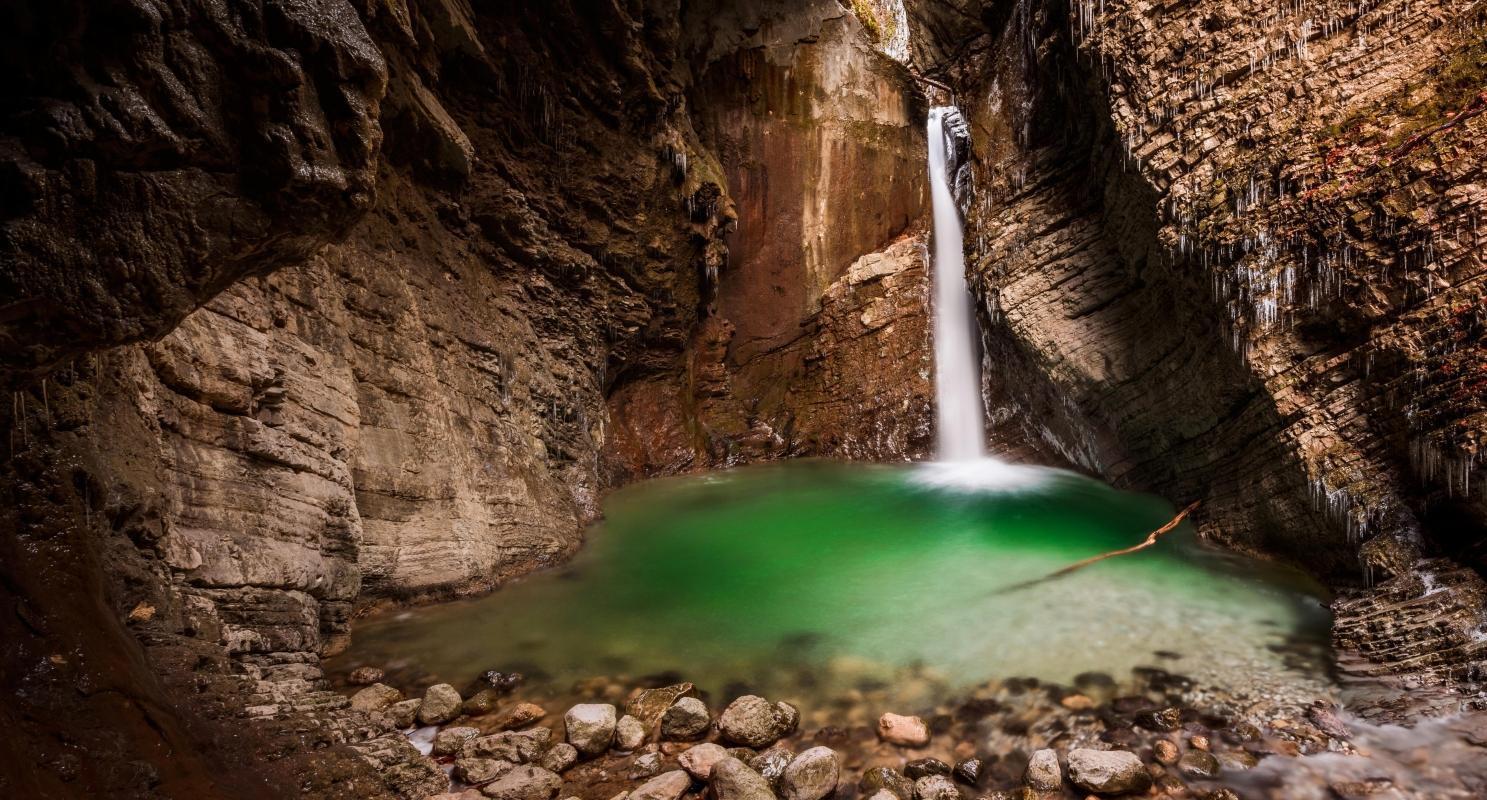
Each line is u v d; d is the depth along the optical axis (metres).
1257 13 6.67
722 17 14.18
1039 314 10.05
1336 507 6.22
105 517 3.59
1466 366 5.33
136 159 2.65
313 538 5.39
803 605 7.19
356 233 6.98
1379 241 5.83
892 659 5.86
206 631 4.07
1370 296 5.88
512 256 10.61
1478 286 5.32
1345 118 6.14
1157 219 7.54
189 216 2.83
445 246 8.98
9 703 2.57
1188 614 6.38
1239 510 7.74
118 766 2.68
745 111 15.07
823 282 16.12
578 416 11.75
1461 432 5.31
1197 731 4.61
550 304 11.32
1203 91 7.02
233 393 4.76
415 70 7.94
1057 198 10.13
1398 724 4.50
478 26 9.03
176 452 4.33
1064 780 4.20
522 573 8.08
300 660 4.96
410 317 7.58
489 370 9.12
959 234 14.66
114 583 3.53
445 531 7.18
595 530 10.28
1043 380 10.77
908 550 9.05
